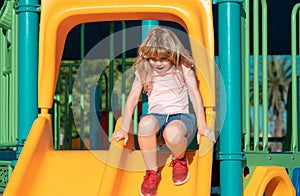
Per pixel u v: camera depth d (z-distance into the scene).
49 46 4.68
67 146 8.23
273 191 4.86
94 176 4.39
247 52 4.74
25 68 4.79
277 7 7.97
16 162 4.59
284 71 21.38
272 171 4.64
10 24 5.50
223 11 4.41
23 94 4.78
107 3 4.62
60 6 4.70
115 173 4.16
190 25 4.43
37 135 4.46
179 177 4.24
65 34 4.88
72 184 4.37
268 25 8.57
